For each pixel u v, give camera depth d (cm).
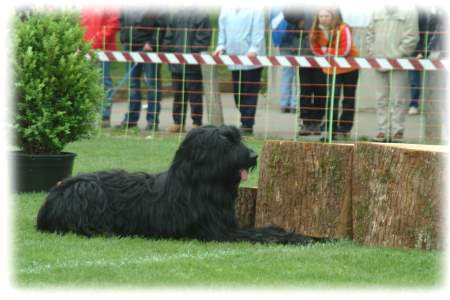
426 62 1579
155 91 1834
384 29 1681
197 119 1847
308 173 945
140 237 922
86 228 918
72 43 1170
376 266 792
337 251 852
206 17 1797
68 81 1151
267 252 842
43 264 777
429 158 852
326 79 1717
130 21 1848
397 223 870
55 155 1166
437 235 855
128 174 959
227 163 883
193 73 1820
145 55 1720
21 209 1048
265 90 2509
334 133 1752
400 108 1695
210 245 880
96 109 1212
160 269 759
